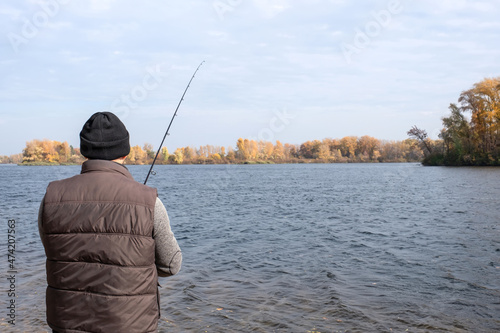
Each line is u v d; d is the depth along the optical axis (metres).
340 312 5.25
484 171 57.56
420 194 25.75
